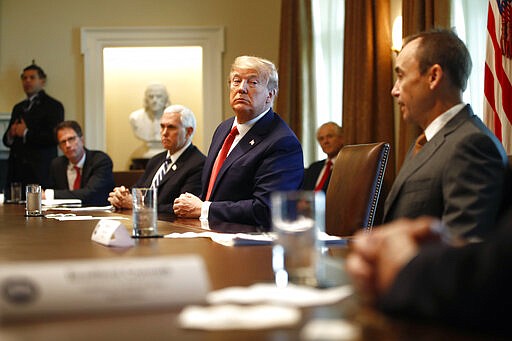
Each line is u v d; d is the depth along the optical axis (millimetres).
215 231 2387
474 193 2023
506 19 4352
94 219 3129
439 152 2172
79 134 5691
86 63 8094
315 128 7082
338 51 7004
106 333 833
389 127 6023
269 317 886
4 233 2377
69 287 914
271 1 8023
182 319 880
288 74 7105
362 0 6199
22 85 8125
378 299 954
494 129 4383
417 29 5383
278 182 3357
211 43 8023
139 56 8664
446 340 783
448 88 2291
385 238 989
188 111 4504
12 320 885
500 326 802
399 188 2250
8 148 8016
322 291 1076
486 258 824
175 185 4367
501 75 4367
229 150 3617
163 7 8102
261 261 1501
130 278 945
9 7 8133
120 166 8594
